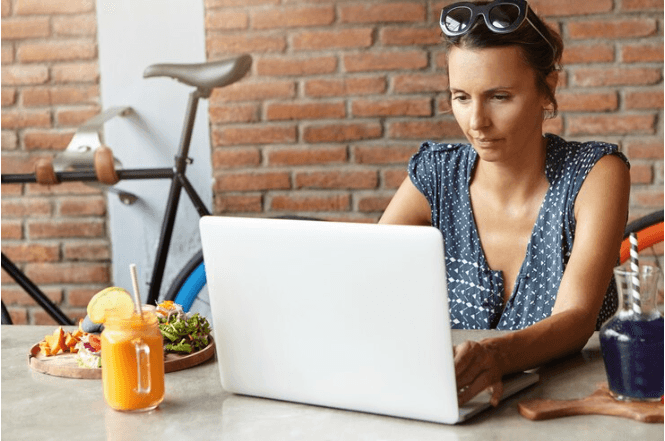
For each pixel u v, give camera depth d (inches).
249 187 116.4
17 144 119.8
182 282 110.7
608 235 60.6
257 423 45.3
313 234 44.8
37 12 116.9
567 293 57.7
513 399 47.4
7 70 118.5
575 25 109.5
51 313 111.0
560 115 111.5
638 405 44.6
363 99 113.2
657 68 109.0
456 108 61.9
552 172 65.4
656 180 111.0
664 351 45.1
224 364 49.4
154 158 116.6
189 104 105.4
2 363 56.3
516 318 66.2
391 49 111.8
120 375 46.7
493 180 66.7
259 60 114.0
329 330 45.7
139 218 118.4
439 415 44.1
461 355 46.3
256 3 113.1
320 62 113.1
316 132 114.5
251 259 46.9
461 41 59.5
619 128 110.7
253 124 115.3
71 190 119.5
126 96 116.4
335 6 112.0
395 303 43.5
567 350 53.3
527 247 65.7
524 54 58.9
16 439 44.0
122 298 48.1
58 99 118.2
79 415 47.0
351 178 114.7
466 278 68.5
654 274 45.3
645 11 108.1
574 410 45.1
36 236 120.8
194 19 114.2
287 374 47.7
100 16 115.5
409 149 113.3
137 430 44.8
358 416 46.0
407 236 42.4
